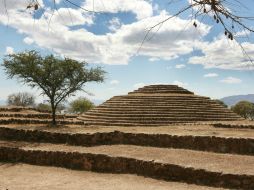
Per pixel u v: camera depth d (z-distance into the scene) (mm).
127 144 29234
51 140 31625
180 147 27203
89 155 25125
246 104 83375
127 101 49500
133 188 19812
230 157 23641
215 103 51406
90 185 20734
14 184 21250
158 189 19422
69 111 85625
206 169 20406
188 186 20078
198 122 43156
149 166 22438
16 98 87750
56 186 20578
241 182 19078
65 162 26109
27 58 36375
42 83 37594
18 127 35594
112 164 24094
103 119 45969
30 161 27641
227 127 34781
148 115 45250
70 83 38094
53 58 37281
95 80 38656
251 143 24734
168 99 49250
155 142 28250
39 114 49438
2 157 29016
